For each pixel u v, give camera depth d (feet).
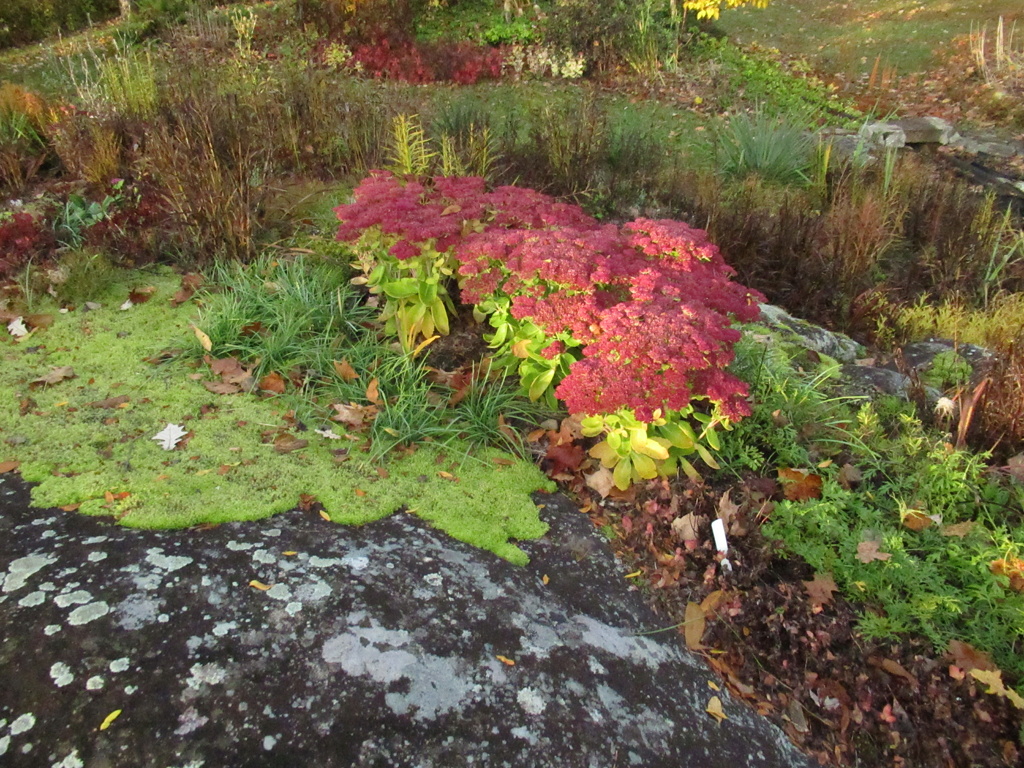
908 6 47.88
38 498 8.27
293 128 18.83
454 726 6.64
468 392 11.10
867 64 40.42
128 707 6.16
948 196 21.74
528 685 7.16
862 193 21.44
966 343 15.83
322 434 10.19
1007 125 34.06
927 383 14.10
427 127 21.68
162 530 8.03
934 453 10.61
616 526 9.61
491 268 10.75
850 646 8.41
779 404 11.26
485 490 9.68
